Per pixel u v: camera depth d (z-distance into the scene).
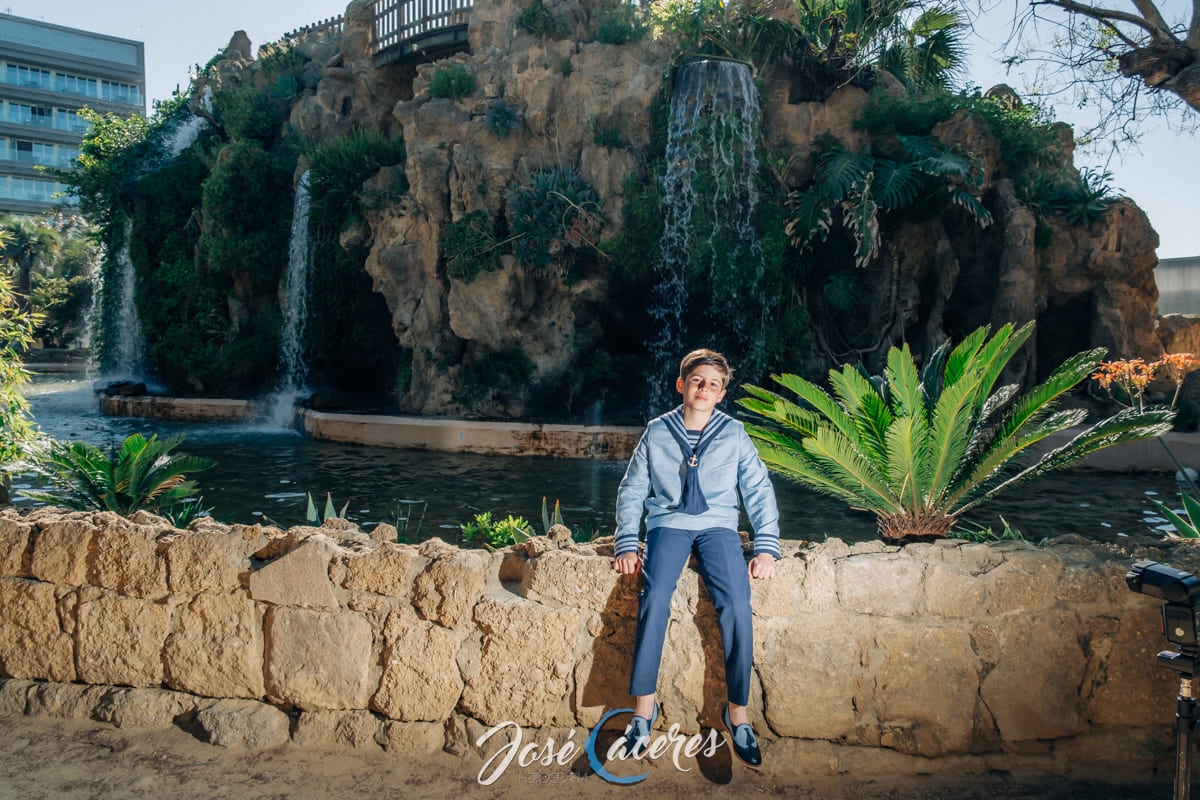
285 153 21.34
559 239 15.02
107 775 2.37
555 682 2.43
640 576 2.39
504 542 6.50
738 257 14.85
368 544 2.64
